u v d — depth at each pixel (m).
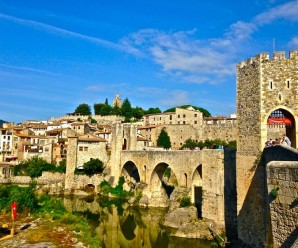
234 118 160.12
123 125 122.62
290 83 39.06
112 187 110.50
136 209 89.25
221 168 58.31
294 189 20.30
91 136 126.19
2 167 116.62
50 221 57.81
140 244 58.31
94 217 78.69
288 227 20.58
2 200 65.25
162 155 90.50
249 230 39.91
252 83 41.16
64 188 113.19
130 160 107.00
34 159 121.12
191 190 75.12
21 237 47.31
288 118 41.28
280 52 39.62
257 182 38.88
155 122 177.25
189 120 162.12
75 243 45.00
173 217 68.06
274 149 34.72
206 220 60.31
